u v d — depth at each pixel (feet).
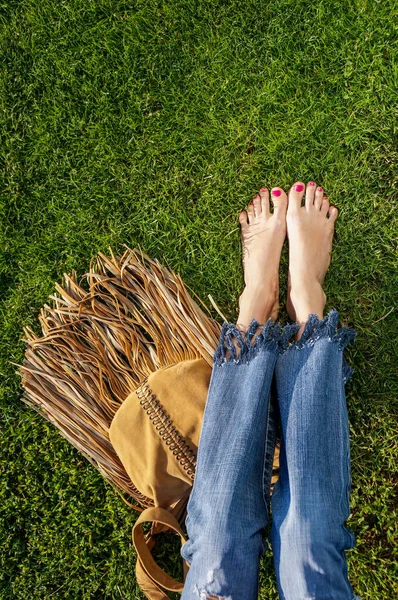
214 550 3.72
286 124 5.24
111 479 5.05
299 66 5.22
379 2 5.08
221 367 4.44
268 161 5.27
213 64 5.34
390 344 5.05
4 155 5.63
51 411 4.99
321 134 5.19
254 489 3.95
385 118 5.11
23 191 5.61
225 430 4.12
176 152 5.40
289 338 4.40
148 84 5.47
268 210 5.21
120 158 5.49
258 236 5.16
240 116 5.29
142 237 5.43
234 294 5.27
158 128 5.43
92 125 5.53
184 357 4.88
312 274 4.92
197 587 3.73
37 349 5.12
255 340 4.38
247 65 5.29
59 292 5.24
